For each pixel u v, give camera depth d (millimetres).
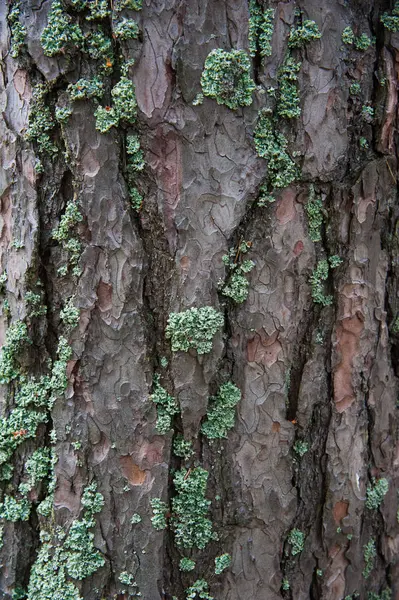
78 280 921
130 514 929
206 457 941
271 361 954
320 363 969
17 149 931
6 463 939
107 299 921
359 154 980
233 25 920
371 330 987
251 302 943
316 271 960
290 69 938
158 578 932
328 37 948
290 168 940
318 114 948
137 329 923
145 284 927
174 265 923
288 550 972
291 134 942
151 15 908
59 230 924
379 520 1024
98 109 909
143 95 911
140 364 925
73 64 911
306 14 940
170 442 932
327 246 964
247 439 951
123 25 903
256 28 929
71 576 922
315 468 980
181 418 931
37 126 922
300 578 979
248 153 930
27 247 929
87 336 922
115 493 928
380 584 1032
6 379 941
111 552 927
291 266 950
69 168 921
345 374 979
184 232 921
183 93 914
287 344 957
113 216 916
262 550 961
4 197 942
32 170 926
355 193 964
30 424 936
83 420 925
